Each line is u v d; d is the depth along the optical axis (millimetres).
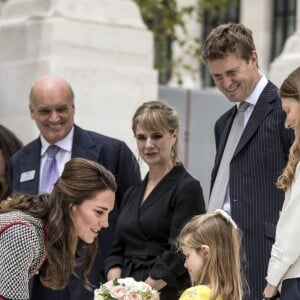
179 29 39656
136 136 12273
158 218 12023
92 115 17062
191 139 18922
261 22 41094
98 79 17172
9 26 17969
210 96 19078
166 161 12219
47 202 9492
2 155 13617
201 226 10227
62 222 9383
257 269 11539
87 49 17219
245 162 11703
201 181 18922
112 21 17578
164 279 11672
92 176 9430
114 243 12477
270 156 11578
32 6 17688
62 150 12906
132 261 12125
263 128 11672
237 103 12188
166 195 12086
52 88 12703
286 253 10328
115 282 10758
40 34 17188
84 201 9406
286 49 20719
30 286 10023
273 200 11555
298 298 10312
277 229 10508
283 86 10578
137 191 12445
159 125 12062
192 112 18984
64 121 12789
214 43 11641
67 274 9516
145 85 17688
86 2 17438
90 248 9906
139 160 14602
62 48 16984
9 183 13352
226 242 10156
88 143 12945
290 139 11492
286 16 40688
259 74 11945
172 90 18906
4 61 17969
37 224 9352
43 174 12914
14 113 17500
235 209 11656
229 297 9992
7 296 9062
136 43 17734
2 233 9156
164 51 28141
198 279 10234
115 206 13016
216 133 12602
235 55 11562
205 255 10180
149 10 26469
